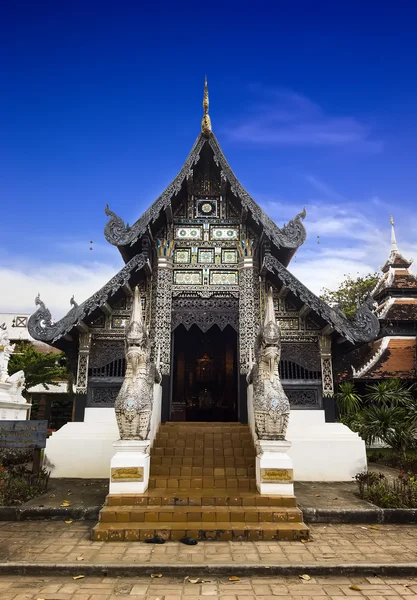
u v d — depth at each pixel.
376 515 7.57
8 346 16.44
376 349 18.45
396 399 14.23
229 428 10.65
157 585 5.09
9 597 4.72
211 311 12.54
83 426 11.20
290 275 11.58
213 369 17.66
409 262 20.00
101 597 4.76
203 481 8.20
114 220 11.88
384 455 14.67
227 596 4.81
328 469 10.71
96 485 9.71
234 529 6.52
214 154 12.85
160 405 11.13
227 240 13.09
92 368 12.03
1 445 9.49
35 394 28.86
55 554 5.82
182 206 13.42
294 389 11.92
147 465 8.06
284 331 12.33
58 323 11.02
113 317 12.34
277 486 7.59
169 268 12.62
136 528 6.49
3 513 7.52
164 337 12.11
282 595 4.85
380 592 4.96
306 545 6.30
